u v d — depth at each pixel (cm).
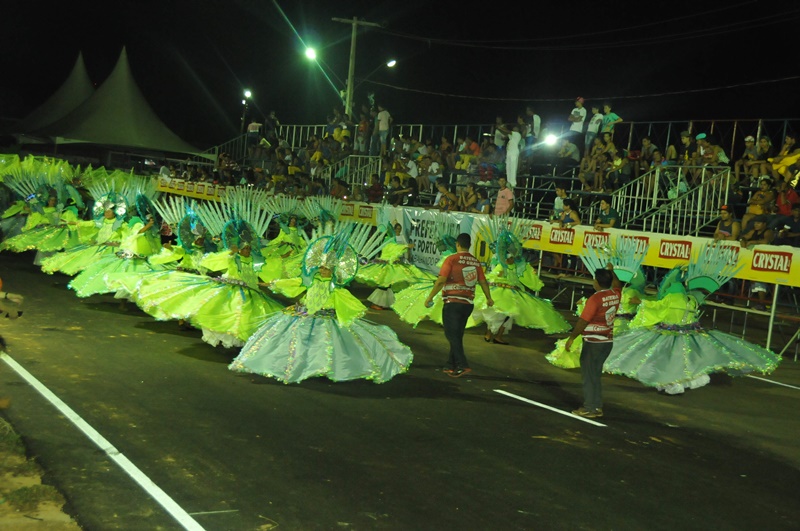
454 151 2341
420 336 1265
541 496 589
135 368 876
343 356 845
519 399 896
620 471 665
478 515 542
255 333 876
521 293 1230
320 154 2616
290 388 847
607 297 841
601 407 848
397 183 2150
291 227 1709
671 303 998
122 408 721
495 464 655
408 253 1622
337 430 712
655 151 1898
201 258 1099
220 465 597
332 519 516
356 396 838
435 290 966
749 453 753
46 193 1614
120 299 1277
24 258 1809
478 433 742
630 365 983
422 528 513
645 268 1764
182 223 1101
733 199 1691
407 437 709
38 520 473
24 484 528
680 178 1772
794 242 1449
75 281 1234
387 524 515
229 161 2848
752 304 1595
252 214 1036
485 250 1652
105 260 1232
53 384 779
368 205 1958
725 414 903
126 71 2994
